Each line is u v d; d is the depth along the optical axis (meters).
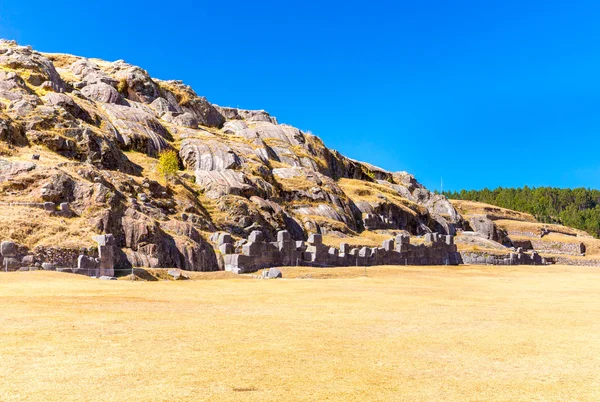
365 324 13.20
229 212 49.53
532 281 35.03
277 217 53.38
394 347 10.41
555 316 15.72
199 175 56.84
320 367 8.62
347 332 11.95
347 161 101.50
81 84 71.25
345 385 7.61
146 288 21.16
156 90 83.62
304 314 14.77
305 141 93.00
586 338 11.86
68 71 78.94
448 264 56.94
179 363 8.61
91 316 13.00
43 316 12.63
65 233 30.12
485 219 98.12
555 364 9.30
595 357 9.90
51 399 6.65
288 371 8.30
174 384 7.42
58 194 34.16
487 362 9.38
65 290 18.86
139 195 41.31
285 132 92.56
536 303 19.70
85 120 55.16
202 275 30.20
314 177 71.62
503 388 7.72
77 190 35.41
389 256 48.06
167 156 54.19
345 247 44.84
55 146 44.03
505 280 35.62
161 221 38.22
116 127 60.47
